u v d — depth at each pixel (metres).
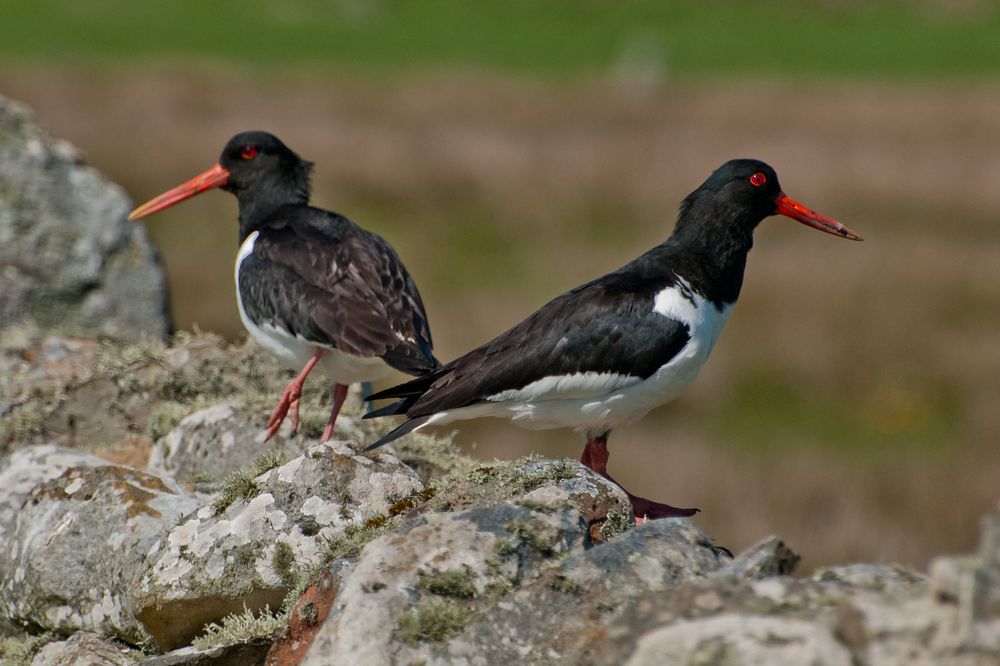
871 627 4.59
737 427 19.72
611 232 29.73
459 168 33.62
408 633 5.57
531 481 6.60
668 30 66.94
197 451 9.34
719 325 8.55
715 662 4.69
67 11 61.47
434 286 25.47
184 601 6.92
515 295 24.80
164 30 59.62
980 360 21.64
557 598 5.65
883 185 33.03
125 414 10.34
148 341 12.19
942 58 60.69
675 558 5.80
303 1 68.75
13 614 7.93
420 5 70.31
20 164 13.46
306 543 6.88
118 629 7.41
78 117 36.88
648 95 48.75
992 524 4.56
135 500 7.80
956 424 19.77
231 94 43.41
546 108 44.88
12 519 8.18
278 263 9.52
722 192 8.59
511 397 8.10
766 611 4.91
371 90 47.19
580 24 68.06
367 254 9.43
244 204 10.65
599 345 8.05
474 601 5.77
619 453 18.23
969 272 25.61
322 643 5.64
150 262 13.79
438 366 8.77
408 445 9.65
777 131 41.00
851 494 16.91
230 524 7.07
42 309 13.23
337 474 7.12
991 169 35.19
